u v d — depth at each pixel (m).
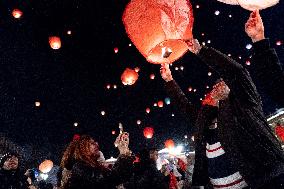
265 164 2.40
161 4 2.49
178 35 2.49
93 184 3.02
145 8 2.50
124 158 3.26
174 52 2.71
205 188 2.88
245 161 2.48
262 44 2.25
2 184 4.86
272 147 2.44
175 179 6.88
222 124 2.65
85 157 3.14
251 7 1.96
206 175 2.76
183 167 8.02
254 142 2.46
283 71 2.23
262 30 2.25
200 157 2.78
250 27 2.27
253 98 2.58
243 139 2.50
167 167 7.04
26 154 14.80
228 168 2.75
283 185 2.33
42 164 8.54
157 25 2.46
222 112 2.68
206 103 2.87
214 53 2.59
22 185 5.21
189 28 2.55
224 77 2.59
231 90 2.60
